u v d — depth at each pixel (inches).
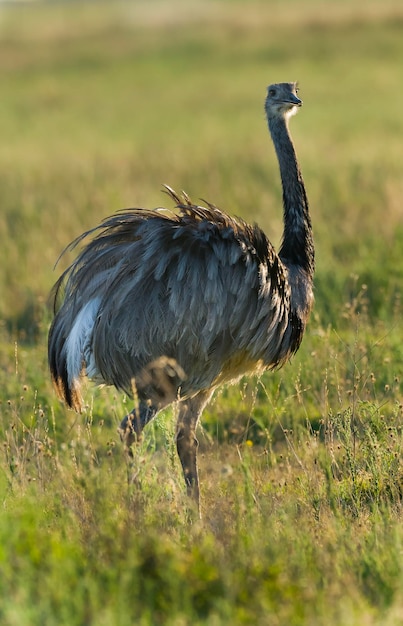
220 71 4601.4
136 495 639.8
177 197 791.1
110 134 3223.4
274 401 950.4
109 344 722.8
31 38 6003.9
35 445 741.3
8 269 1457.9
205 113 3599.9
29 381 1020.5
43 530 607.5
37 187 2069.4
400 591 534.0
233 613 507.2
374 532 618.2
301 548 587.5
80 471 699.4
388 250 1429.6
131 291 719.1
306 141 2652.6
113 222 762.8
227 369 763.4
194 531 614.2
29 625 481.7
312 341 1054.4
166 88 4298.7
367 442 778.8
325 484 731.4
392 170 2082.9
